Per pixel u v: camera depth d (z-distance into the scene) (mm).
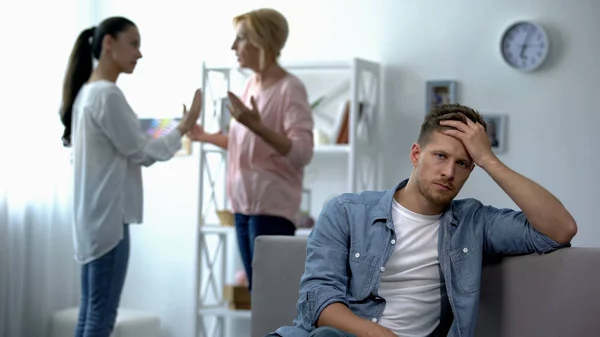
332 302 2057
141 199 3465
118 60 3418
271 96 3459
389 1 4566
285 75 3498
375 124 4516
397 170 4523
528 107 4359
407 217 2182
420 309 2129
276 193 3426
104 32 3395
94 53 3465
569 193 4305
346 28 4625
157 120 4902
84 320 3354
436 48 4492
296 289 2420
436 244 2154
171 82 4906
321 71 4652
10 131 4266
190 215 4875
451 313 2162
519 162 4371
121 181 3328
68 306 4777
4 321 4227
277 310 2430
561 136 4320
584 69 4289
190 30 4891
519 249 2107
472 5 4441
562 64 4320
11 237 4277
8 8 4293
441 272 2145
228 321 4754
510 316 2113
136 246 4969
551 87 4332
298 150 3369
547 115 4336
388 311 2131
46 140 4547
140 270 4957
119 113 3283
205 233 4492
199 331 4523
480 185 4402
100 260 3279
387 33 4566
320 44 4660
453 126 2115
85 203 3281
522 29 4348
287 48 4711
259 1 4773
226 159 4711
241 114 3221
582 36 4289
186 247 4875
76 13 4820
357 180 4574
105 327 3299
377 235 2176
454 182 2109
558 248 2061
